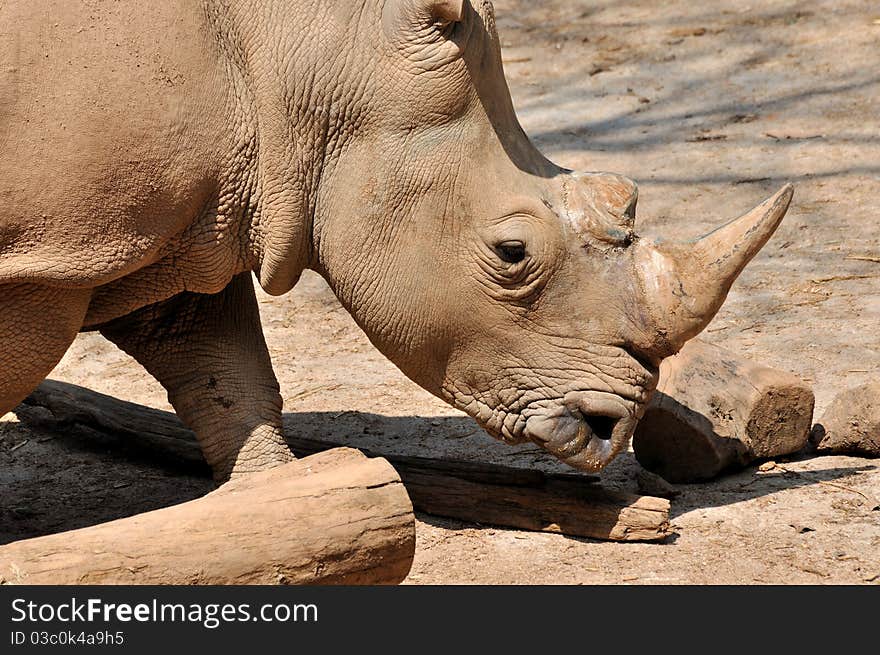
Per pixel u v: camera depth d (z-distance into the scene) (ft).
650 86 63.62
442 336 28.37
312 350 43.73
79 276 26.50
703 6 71.72
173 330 31.58
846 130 57.26
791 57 64.75
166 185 26.86
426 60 27.25
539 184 28.02
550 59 67.72
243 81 27.94
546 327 28.07
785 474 33.22
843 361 39.91
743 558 28.96
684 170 55.16
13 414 39.17
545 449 28.58
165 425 35.68
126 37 26.35
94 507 33.32
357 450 26.78
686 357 33.53
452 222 27.66
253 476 26.27
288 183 28.07
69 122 25.85
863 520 30.55
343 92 27.68
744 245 27.07
